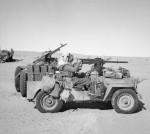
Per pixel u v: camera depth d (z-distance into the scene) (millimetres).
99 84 8055
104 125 6793
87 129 6457
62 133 6207
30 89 9070
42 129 6508
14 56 43688
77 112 8234
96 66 8609
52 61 11836
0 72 20250
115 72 8258
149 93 11703
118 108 7984
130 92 7988
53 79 8062
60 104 8156
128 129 6508
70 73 8211
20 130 6449
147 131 6363
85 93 8172
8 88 12836
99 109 8641
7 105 9156
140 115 7887
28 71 9797
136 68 27484
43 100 8078
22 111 8328
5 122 7129
